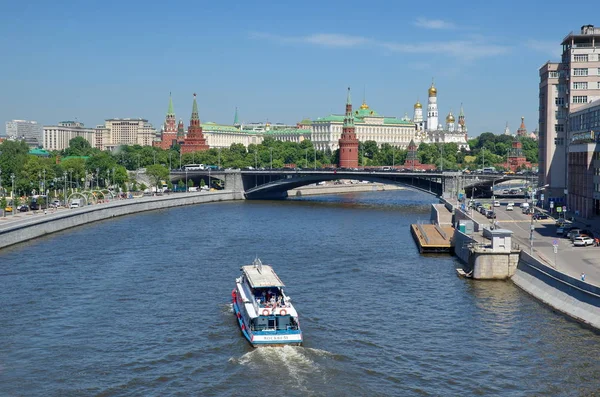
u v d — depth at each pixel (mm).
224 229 193375
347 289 114938
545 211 197375
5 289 114000
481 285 116875
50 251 150375
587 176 168625
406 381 75625
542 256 118500
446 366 79625
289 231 190125
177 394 72562
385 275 126312
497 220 173875
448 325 94000
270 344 85500
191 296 110438
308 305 104562
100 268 131500
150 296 110250
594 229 148875
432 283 119062
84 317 98562
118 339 89312
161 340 88938
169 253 149250
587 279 99562
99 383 75438
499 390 73125
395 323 95312
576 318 94375
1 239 153625
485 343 86500
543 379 75562
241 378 76375
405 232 189375
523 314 98188
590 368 78000
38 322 96125
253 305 89750
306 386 74250
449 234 168000
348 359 81812
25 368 79562
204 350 85250
